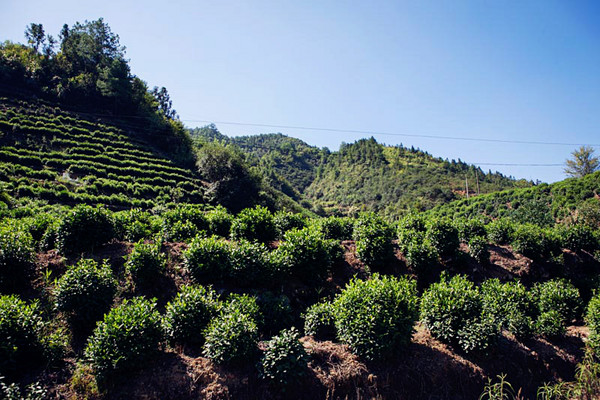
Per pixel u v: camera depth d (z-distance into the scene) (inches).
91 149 1562.5
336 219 549.6
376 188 3265.3
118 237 458.3
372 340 295.3
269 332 326.6
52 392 240.8
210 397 252.5
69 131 1632.6
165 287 370.0
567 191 1397.6
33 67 1942.7
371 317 301.3
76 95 1932.8
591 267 621.9
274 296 361.7
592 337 405.4
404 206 2440.9
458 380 318.3
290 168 4950.8
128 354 249.1
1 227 410.0
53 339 276.8
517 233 611.8
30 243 375.2
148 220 514.9
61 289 297.1
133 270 355.6
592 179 1369.3
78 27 2362.2
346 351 313.1
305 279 411.2
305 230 425.7
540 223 900.0
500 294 436.5
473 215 1753.2
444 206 2097.7
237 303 312.5
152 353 267.4
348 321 312.0
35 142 1444.4
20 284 336.5
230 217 526.9
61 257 386.9
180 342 294.7
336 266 466.9
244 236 461.7
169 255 409.1
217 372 268.7
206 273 368.5
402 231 555.2
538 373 361.7
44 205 1025.5
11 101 1673.2
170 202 1419.8
